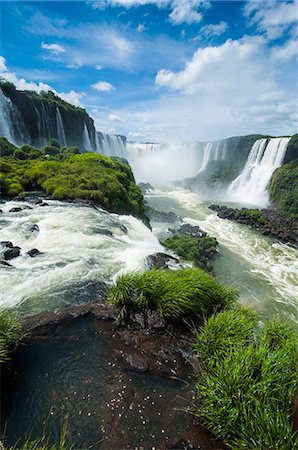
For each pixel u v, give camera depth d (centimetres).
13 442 449
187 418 501
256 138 6475
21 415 492
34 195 2564
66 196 2478
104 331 717
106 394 544
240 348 544
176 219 3688
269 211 4494
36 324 705
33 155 4206
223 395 467
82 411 507
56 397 530
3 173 2856
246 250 2877
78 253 1390
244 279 2216
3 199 2350
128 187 3472
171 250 2327
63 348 650
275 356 499
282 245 3080
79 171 3169
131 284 825
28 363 597
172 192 6212
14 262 1219
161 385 573
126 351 657
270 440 382
